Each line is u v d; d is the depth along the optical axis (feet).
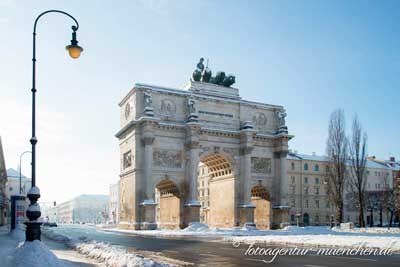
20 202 212.23
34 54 77.66
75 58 79.05
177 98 262.06
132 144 254.06
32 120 75.36
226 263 76.28
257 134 278.46
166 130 253.03
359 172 268.21
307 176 415.44
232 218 268.82
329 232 218.79
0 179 355.77
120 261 68.54
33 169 74.08
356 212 421.18
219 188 288.30
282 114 290.35
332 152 276.00
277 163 285.23
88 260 81.56
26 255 65.77
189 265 73.41
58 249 109.70
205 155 262.67
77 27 79.87
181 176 254.06
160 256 89.71
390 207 348.79
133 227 242.17
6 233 209.46
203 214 430.20
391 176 474.90
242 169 270.87
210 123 268.00
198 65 289.33
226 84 289.74
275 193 282.77
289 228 241.55
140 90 253.85
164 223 277.44
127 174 261.03
